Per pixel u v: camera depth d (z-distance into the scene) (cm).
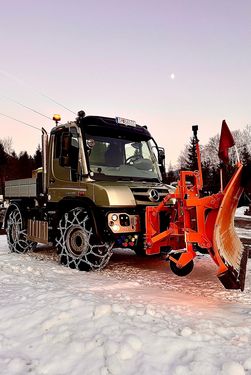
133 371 212
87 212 537
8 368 221
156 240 478
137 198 538
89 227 535
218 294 410
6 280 437
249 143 6166
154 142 673
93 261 528
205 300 379
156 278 502
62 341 249
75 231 561
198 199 421
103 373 212
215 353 229
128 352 228
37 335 261
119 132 617
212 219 416
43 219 660
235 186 400
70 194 582
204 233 414
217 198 407
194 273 538
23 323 279
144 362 218
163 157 679
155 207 490
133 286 438
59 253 587
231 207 434
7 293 366
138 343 236
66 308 296
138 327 263
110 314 285
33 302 320
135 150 637
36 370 220
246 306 356
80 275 501
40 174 670
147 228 488
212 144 6022
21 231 727
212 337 255
